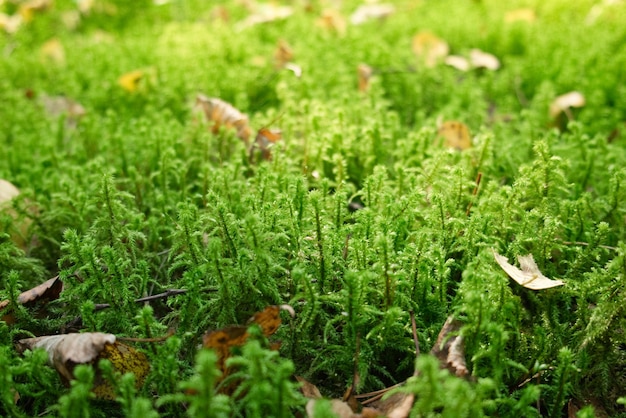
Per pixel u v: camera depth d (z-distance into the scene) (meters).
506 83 0.72
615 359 0.45
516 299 0.45
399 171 0.53
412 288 0.45
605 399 0.44
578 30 0.84
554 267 0.48
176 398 0.39
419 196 0.49
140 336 0.45
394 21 0.92
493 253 0.46
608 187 0.54
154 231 0.51
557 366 0.43
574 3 0.96
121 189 0.58
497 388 0.42
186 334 0.44
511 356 0.44
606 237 0.50
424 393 0.39
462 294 0.44
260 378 0.39
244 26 0.93
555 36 0.81
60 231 0.53
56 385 0.43
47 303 0.48
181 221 0.46
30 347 0.44
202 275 0.45
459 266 0.47
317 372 0.45
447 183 0.51
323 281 0.45
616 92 0.68
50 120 0.66
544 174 0.50
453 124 0.60
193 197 0.54
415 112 0.69
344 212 0.48
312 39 0.83
